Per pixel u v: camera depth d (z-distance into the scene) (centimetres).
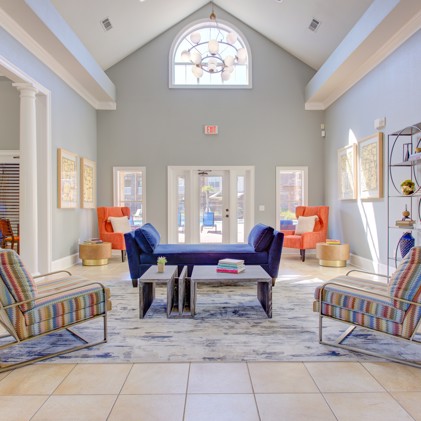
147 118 718
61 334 276
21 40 409
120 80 715
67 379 204
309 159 725
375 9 402
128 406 177
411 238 381
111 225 656
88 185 661
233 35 500
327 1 502
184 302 350
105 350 244
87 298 248
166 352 240
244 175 739
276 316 317
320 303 256
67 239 569
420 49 386
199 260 434
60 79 534
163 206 721
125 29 608
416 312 217
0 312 218
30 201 444
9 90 607
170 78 716
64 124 552
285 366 219
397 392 189
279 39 689
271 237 439
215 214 739
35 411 173
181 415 169
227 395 187
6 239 592
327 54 634
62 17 457
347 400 182
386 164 468
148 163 720
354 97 569
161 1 593
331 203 684
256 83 721
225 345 252
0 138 609
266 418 167
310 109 721
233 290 413
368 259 526
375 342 257
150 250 430
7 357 232
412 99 403
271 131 723
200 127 721
